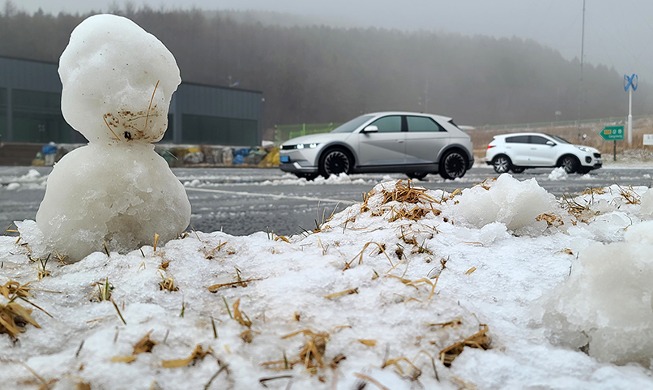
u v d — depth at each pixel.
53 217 2.71
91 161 2.70
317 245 2.86
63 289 2.24
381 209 3.47
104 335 1.70
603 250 1.96
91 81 2.68
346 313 1.97
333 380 1.55
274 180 13.77
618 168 25.14
